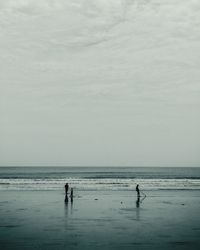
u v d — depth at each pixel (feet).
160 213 72.28
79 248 41.91
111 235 49.73
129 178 244.83
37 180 205.46
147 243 44.65
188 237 48.62
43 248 41.96
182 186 160.35
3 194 113.60
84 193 118.21
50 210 76.02
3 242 45.37
